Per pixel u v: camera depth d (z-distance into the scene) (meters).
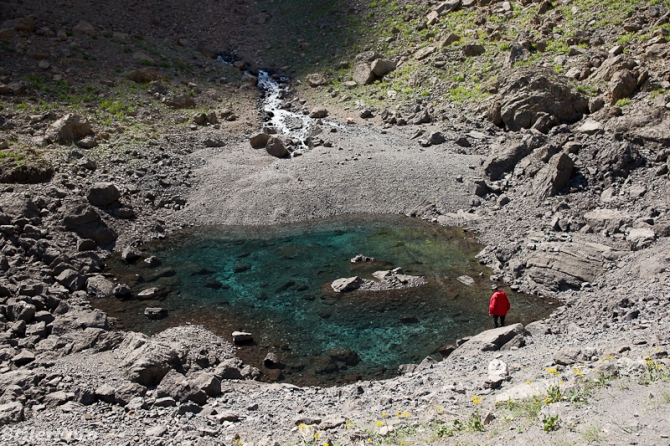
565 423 8.32
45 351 15.43
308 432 9.81
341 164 30.91
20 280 19.92
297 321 17.89
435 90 40.06
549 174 25.91
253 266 22.28
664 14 35.84
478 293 19.31
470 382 11.79
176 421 11.23
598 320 15.95
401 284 20.05
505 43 40.94
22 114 32.66
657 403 8.31
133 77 40.56
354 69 45.56
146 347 14.32
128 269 22.38
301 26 54.16
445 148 32.78
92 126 33.38
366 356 15.77
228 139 35.38
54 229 24.06
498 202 26.69
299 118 40.09
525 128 32.94
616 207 23.67
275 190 28.86
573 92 32.72
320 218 27.44
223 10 57.09
